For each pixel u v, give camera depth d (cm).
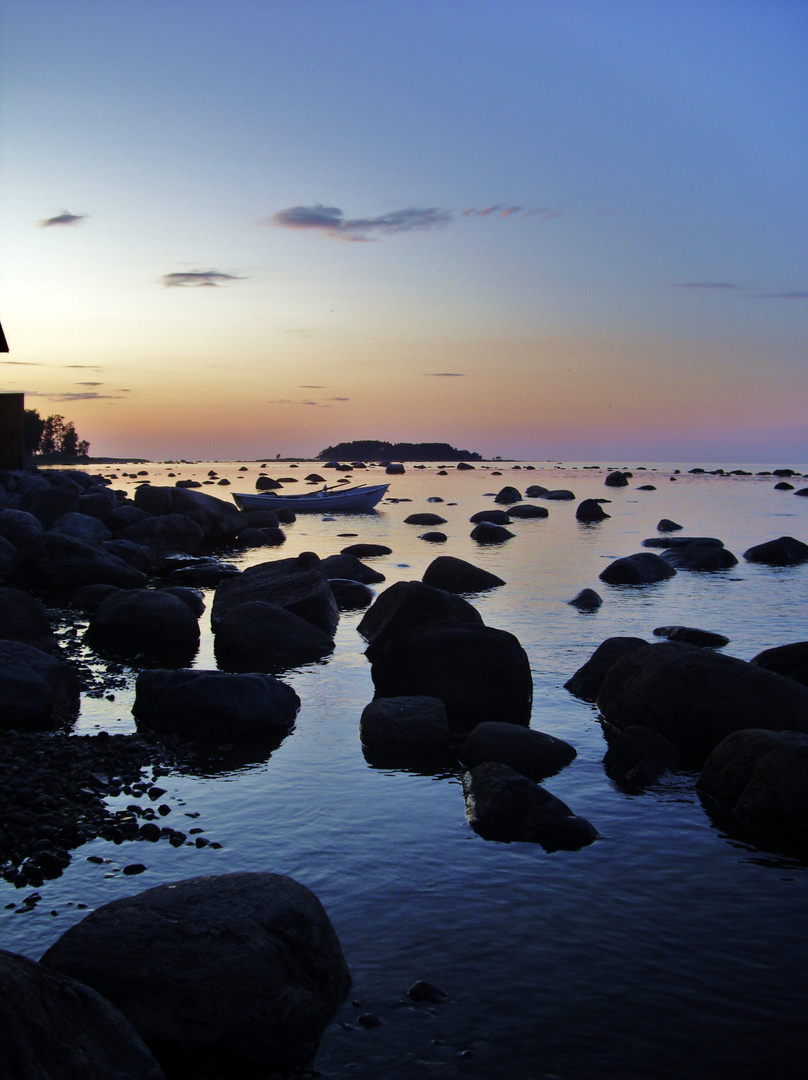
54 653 1584
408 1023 580
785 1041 569
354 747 1115
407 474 12925
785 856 827
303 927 605
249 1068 532
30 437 15450
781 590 2386
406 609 1574
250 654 1570
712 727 1118
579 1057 553
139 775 1000
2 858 779
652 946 673
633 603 2172
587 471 15375
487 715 1273
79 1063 438
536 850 830
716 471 15012
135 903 612
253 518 3962
